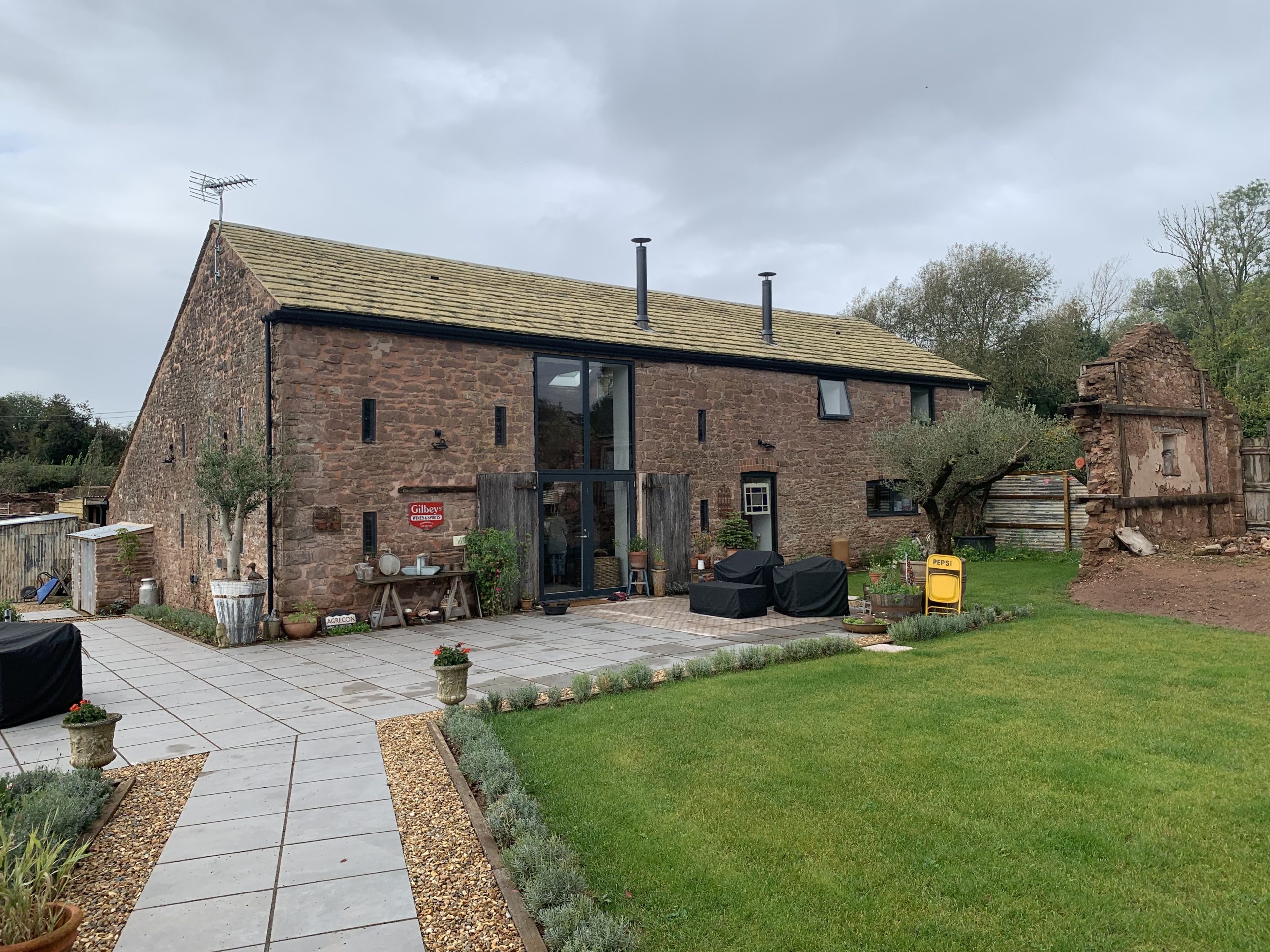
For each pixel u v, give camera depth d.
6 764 6.48
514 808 4.86
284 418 12.09
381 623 12.70
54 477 35.41
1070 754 5.68
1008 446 14.24
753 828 4.72
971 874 4.12
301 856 4.61
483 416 14.11
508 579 13.86
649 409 16.25
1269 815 4.64
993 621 11.19
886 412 20.44
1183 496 15.10
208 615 14.51
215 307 14.64
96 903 4.12
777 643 10.75
